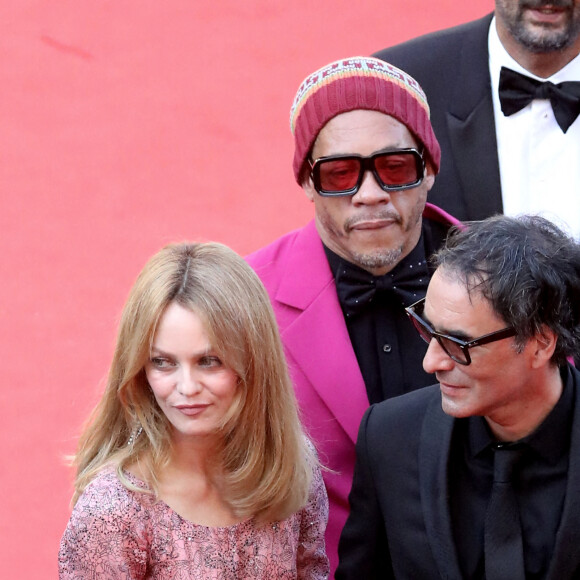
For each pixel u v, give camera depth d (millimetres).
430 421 9453
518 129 13461
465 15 21531
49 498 16797
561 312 8547
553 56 13117
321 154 10609
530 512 8953
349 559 9969
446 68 13523
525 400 8789
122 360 9289
